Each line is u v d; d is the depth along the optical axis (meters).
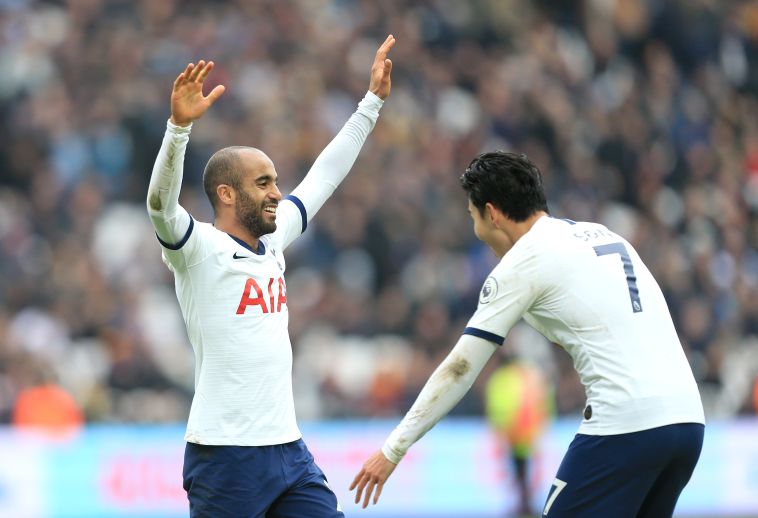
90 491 42.38
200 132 56.88
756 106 75.44
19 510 41.62
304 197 21.84
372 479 19.67
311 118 61.31
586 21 74.38
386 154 59.78
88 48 61.16
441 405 19.48
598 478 18.92
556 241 19.45
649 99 70.75
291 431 19.91
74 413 44.66
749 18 77.62
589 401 19.22
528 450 45.56
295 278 53.72
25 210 54.97
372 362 50.41
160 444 43.38
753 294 60.56
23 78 59.84
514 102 66.62
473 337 19.45
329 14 67.88
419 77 66.19
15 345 45.72
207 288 19.50
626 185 65.94
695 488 48.34
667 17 74.81
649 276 19.73
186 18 64.06
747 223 66.38
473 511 45.84
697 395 19.22
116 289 50.25
